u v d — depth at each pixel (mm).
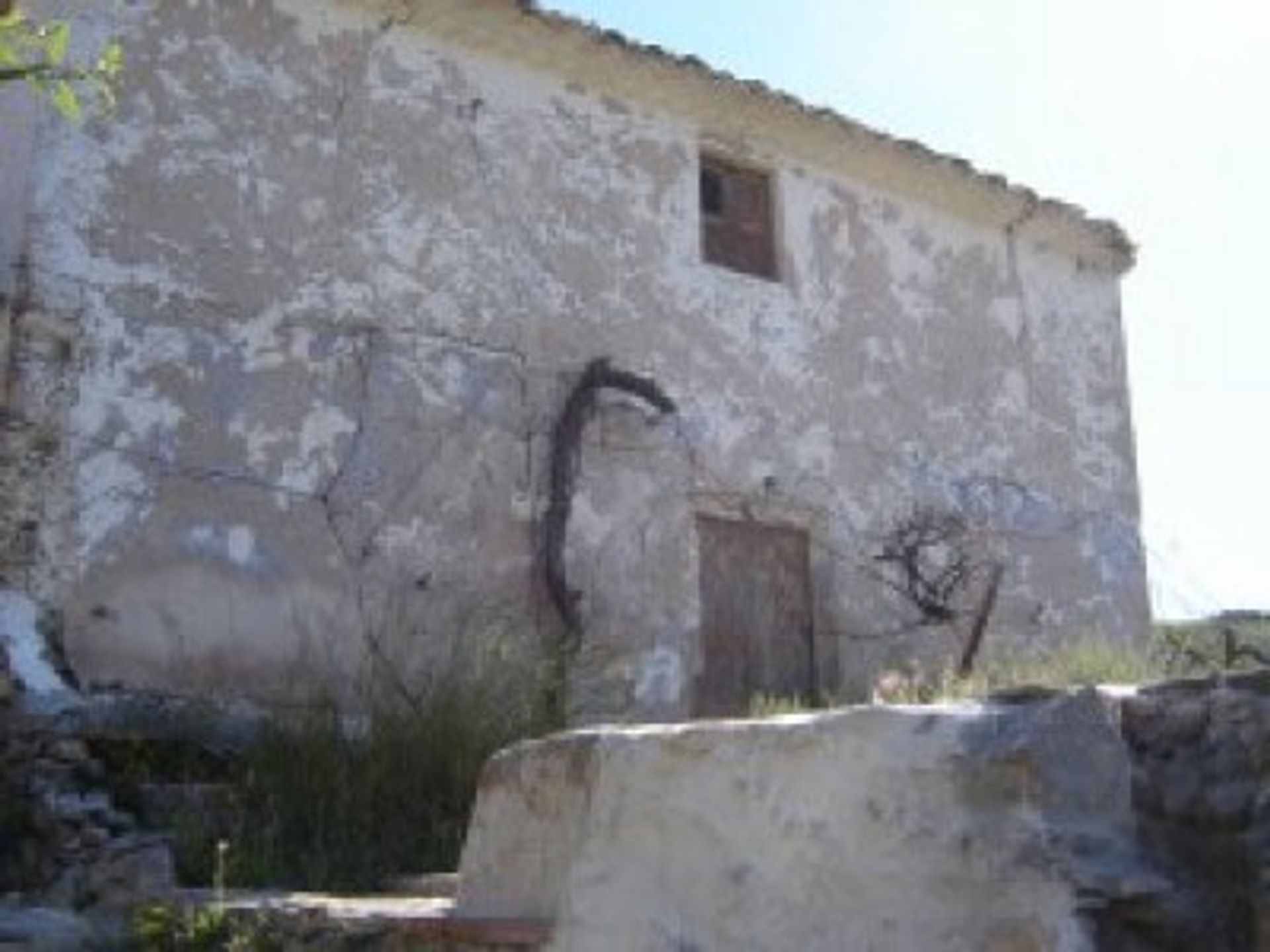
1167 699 2438
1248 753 2301
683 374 10250
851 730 2650
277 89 8773
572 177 9992
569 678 8828
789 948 2660
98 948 4598
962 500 11805
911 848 2500
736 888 2785
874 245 11734
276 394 8422
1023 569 12109
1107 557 12828
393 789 6492
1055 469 12648
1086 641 10961
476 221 9461
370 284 8914
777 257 11133
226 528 8086
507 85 9805
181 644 7793
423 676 8336
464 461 9062
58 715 6797
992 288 12578
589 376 9609
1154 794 2404
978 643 11273
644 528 9781
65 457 7629
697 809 2906
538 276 9672
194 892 5023
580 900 3111
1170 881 2303
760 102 10875
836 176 11602
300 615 8242
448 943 3480
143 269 8078
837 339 11266
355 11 9188
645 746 3070
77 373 7750
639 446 9883
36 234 7758
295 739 6797
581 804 3225
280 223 8641
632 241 10203
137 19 8312
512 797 3480
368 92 9148
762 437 10586
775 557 10578
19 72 4324
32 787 6395
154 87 8305
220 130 8508
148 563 7789
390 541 8664
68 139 7961
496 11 9562
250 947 4109
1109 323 13555
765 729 2818
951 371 12031
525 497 9273
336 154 8938
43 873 5887
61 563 7516
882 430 11391
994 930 2352
